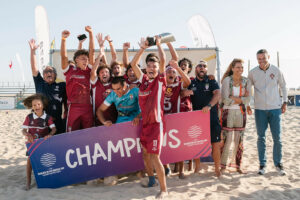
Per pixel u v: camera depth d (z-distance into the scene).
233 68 4.20
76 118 3.81
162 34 3.29
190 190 3.46
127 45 4.23
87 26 3.78
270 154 5.62
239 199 3.18
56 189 3.52
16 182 4.02
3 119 12.91
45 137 3.58
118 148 3.71
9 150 6.29
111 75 4.11
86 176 3.67
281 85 4.36
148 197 3.16
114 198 3.16
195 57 5.87
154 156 3.23
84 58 3.80
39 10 5.85
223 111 4.29
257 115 4.40
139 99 3.38
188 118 3.85
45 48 5.80
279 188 3.60
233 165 4.32
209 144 3.92
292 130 8.42
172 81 3.88
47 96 4.03
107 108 3.98
